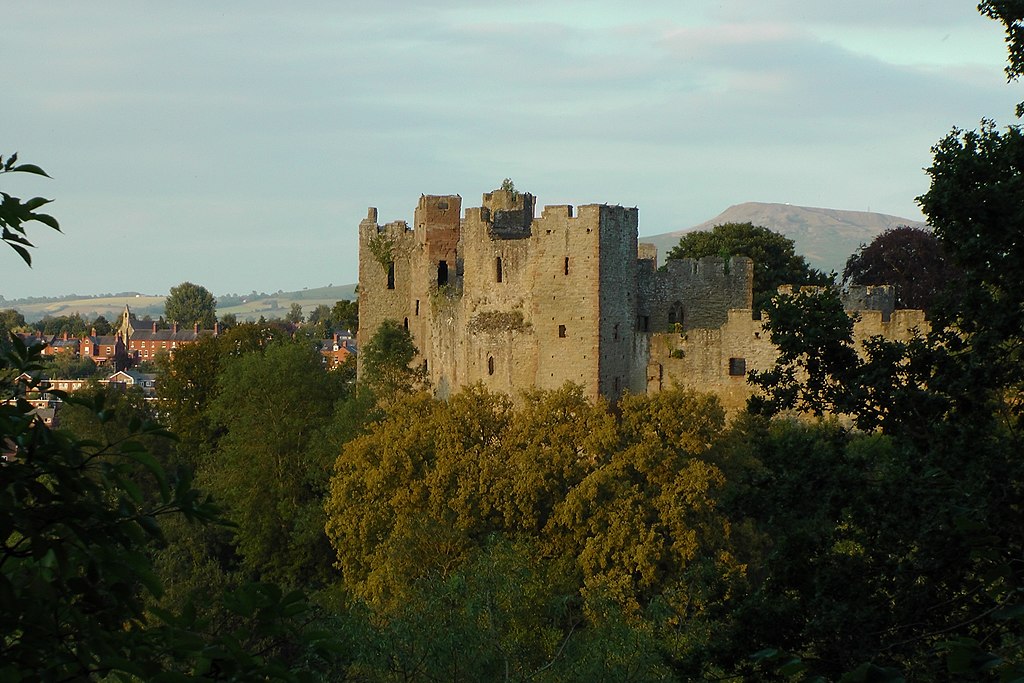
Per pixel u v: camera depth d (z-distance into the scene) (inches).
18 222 1187.9
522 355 6742.1
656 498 4869.6
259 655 1262.3
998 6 2295.8
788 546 2314.2
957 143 2373.3
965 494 2091.5
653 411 5339.6
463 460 5260.8
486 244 6929.1
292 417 7076.8
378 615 3703.3
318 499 6560.0
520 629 3398.1
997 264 2245.3
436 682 2992.1
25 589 1122.7
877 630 2090.3
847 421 5777.6
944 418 2428.6
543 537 5044.3
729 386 6471.5
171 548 5206.7
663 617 3346.5
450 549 4825.3
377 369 7751.0
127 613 1210.0
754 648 2203.5
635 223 6870.1
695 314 6953.7
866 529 2284.7
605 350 6614.2
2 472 1146.0
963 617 2048.5
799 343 2420.0
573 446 5319.9
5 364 1268.5
